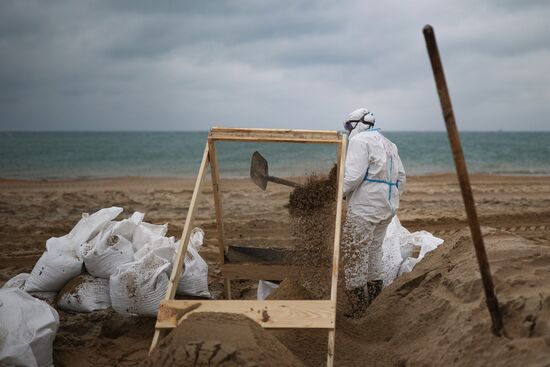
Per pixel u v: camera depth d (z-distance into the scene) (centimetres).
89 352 502
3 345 429
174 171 2894
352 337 477
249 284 736
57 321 471
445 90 338
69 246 577
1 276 777
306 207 559
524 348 346
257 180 561
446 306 443
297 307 410
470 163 3216
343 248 566
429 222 1177
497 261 449
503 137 9250
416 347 425
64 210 1321
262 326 403
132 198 1541
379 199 566
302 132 493
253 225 1126
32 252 934
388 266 626
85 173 2758
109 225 594
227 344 342
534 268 436
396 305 504
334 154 1075
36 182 2067
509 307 379
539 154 3900
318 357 446
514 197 1559
